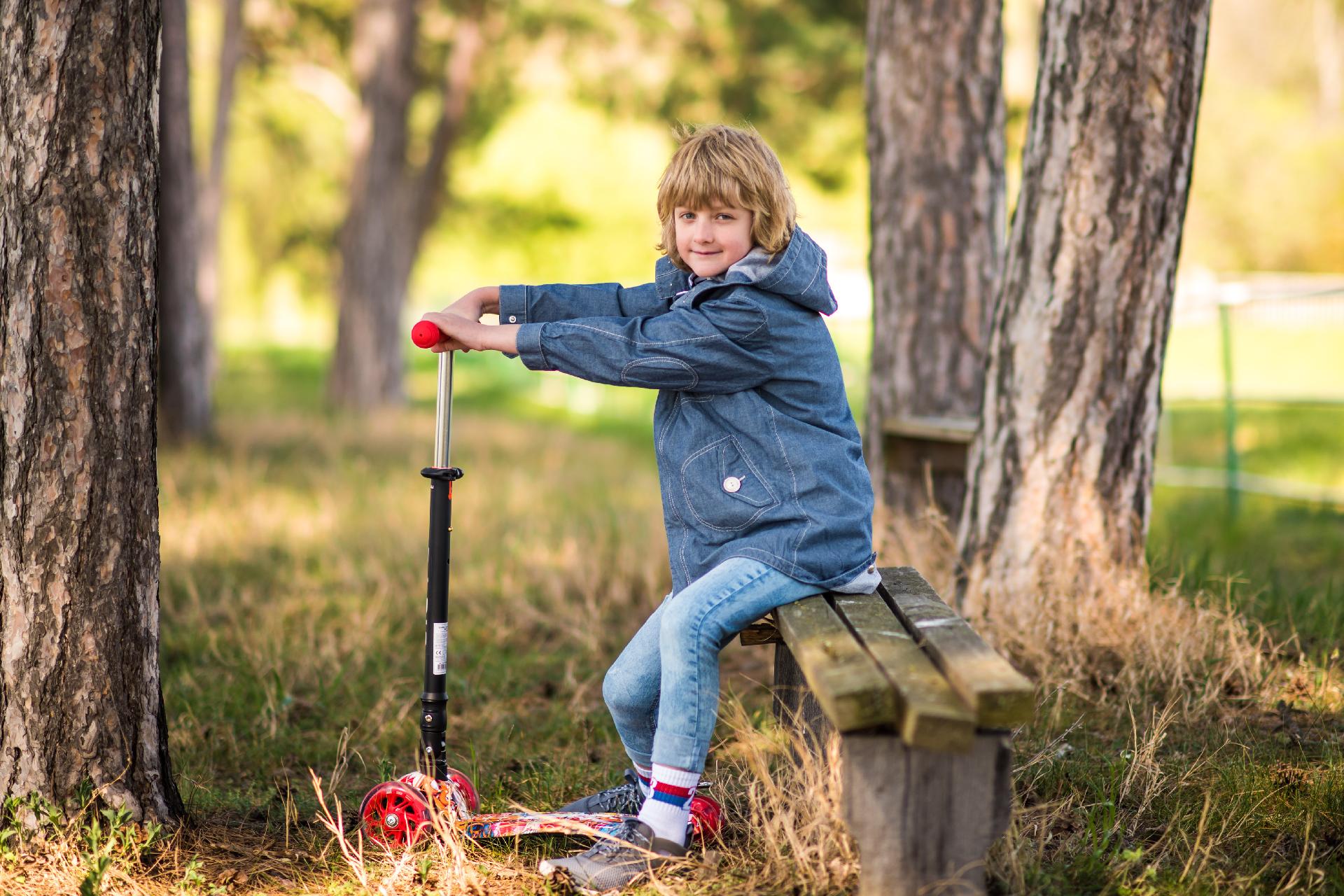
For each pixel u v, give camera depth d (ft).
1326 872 9.87
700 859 10.30
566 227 84.94
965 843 8.55
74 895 9.59
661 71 56.90
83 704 10.22
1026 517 15.74
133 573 10.46
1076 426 15.53
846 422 10.70
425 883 10.03
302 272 101.04
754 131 10.49
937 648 9.00
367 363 59.36
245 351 95.66
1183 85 15.11
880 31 22.24
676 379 10.14
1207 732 13.09
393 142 58.70
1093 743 12.94
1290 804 11.03
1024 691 7.93
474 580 21.85
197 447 37.93
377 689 16.25
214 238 62.44
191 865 10.03
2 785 10.18
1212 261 89.97
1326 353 49.90
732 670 16.98
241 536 24.91
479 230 85.10
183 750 13.50
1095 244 15.31
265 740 14.03
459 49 60.49
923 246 21.93
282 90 80.23
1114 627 15.21
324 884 10.19
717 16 53.98
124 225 10.15
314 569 23.20
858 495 10.42
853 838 9.68
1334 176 88.53
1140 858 10.04
